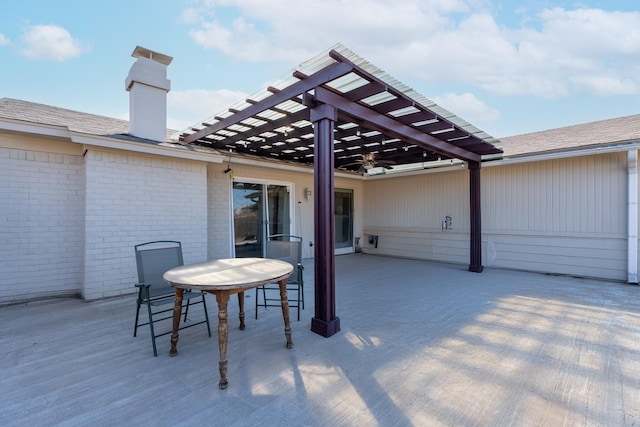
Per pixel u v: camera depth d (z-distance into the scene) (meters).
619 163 5.67
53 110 5.83
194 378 2.38
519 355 2.76
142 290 3.13
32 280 4.45
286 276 2.79
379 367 2.53
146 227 5.02
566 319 3.69
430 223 8.48
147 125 5.28
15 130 4.05
